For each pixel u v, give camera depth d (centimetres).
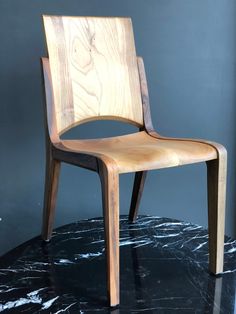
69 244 154
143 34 171
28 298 121
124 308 116
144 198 186
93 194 182
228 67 178
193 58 176
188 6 171
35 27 164
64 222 182
